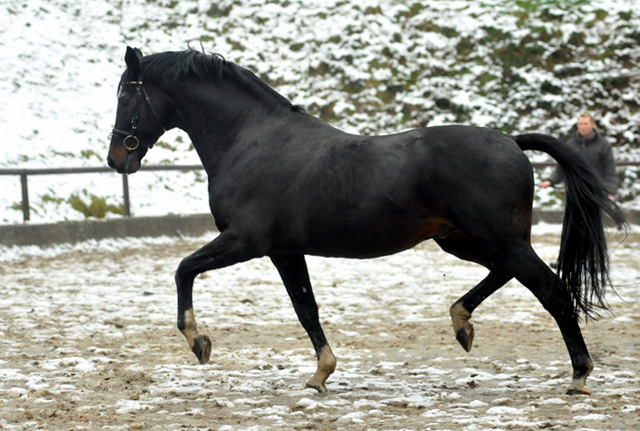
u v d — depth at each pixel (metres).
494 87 32.56
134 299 14.58
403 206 7.86
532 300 14.48
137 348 10.61
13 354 10.13
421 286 16.41
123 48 34.09
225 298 14.84
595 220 7.98
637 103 32.06
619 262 19.31
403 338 11.41
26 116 28.42
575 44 33.56
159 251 22.00
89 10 35.62
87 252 21.61
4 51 31.59
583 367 7.95
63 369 9.37
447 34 34.56
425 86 32.78
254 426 6.95
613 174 18.08
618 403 7.58
